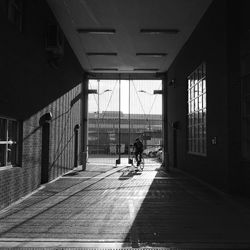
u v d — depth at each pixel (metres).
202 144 15.69
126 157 34.56
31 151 11.75
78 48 19.75
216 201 10.64
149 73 26.69
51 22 14.18
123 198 11.02
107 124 39.56
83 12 14.57
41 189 12.66
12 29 9.51
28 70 11.14
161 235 6.97
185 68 19.02
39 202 10.18
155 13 14.76
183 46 19.42
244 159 11.52
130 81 27.50
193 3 13.76
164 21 15.67
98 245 6.29
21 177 10.67
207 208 9.61
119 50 20.14
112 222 7.98
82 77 25.20
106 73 26.62
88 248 6.11
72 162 20.97
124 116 40.84
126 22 15.73
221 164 12.49
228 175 11.73
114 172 19.31
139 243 6.43
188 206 9.86
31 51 11.47
